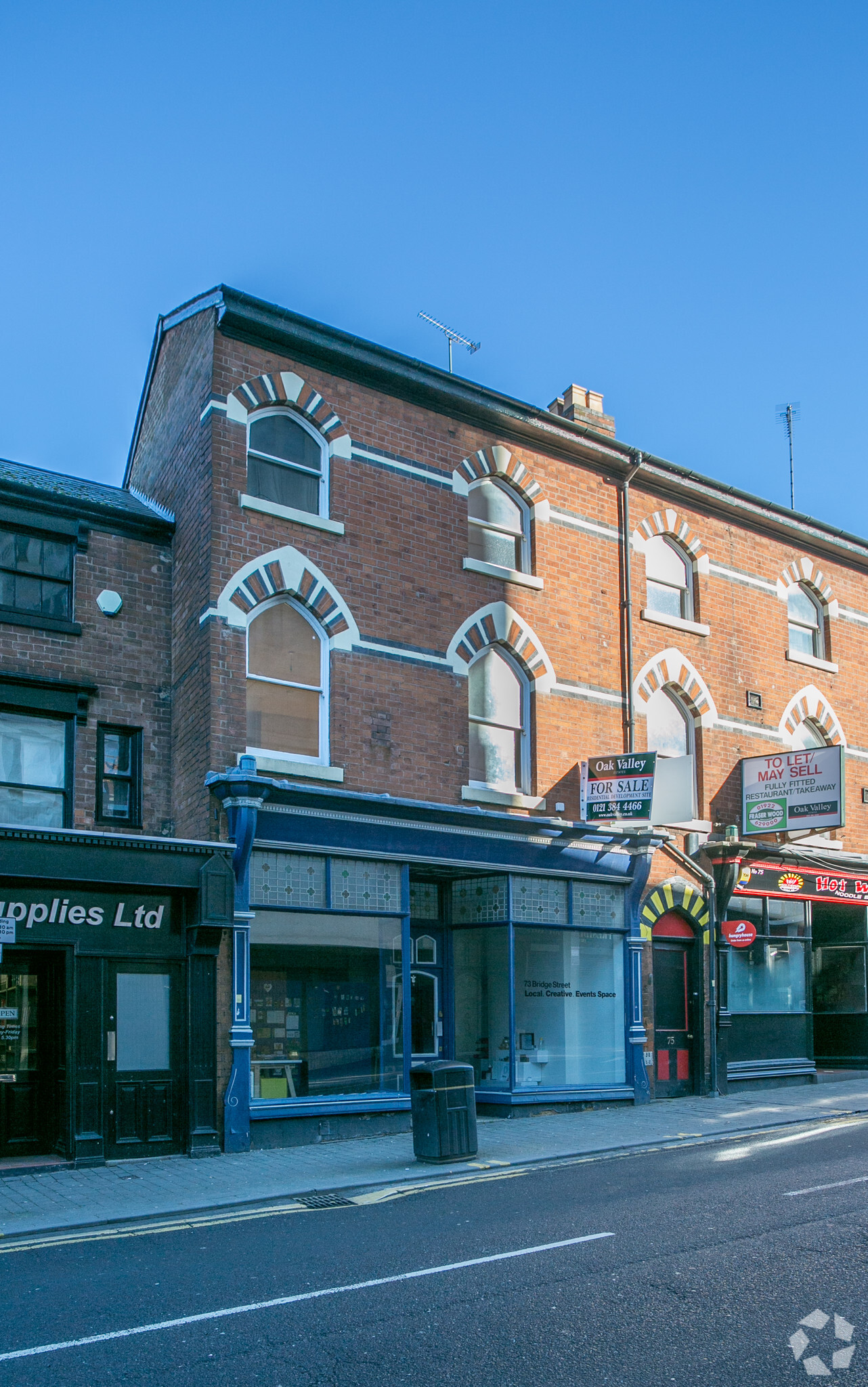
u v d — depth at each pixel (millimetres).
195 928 12859
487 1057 16312
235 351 14594
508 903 16234
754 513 20672
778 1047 19875
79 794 13719
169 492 15523
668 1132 14359
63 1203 10180
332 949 14234
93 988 12336
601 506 18438
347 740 14750
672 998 18406
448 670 15945
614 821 17109
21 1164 11781
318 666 14852
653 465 19047
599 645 17922
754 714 20203
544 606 17297
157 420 16328
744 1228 8625
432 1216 9484
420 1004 16484
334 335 15297
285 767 14000
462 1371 5805
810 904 20922
